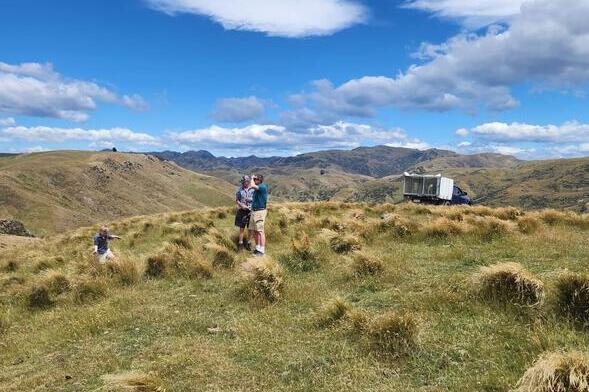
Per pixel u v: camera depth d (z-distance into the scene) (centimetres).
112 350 824
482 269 800
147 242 2050
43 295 1255
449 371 582
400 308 811
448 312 755
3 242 3541
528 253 1112
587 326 631
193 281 1198
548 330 630
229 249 1508
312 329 790
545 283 766
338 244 1357
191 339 814
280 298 964
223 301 1009
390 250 1305
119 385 622
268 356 707
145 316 970
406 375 596
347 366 637
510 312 710
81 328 967
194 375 674
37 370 812
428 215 2083
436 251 1247
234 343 774
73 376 748
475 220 1631
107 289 1216
